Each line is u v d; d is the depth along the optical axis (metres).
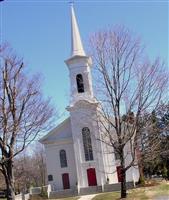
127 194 37.78
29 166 84.81
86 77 61.69
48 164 62.72
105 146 58.84
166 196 33.06
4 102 25.42
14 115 25.50
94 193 54.81
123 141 35.25
